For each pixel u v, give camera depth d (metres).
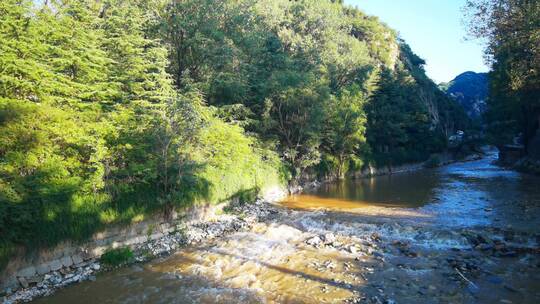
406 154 63.53
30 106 13.91
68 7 21.03
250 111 35.78
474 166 60.00
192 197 20.48
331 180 45.19
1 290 11.66
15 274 12.12
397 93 72.69
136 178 17.67
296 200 29.97
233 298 11.40
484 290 11.27
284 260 14.68
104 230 15.27
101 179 15.27
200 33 33.28
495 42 24.69
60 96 16.75
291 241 17.31
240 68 37.28
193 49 34.69
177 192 18.88
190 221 20.34
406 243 16.30
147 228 17.36
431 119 93.19
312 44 59.62
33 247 12.62
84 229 14.36
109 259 14.45
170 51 33.62
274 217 22.94
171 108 18.94
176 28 33.75
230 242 17.25
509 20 22.92
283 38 61.62
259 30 42.84
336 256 14.97
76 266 13.92
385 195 30.80
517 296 10.81
